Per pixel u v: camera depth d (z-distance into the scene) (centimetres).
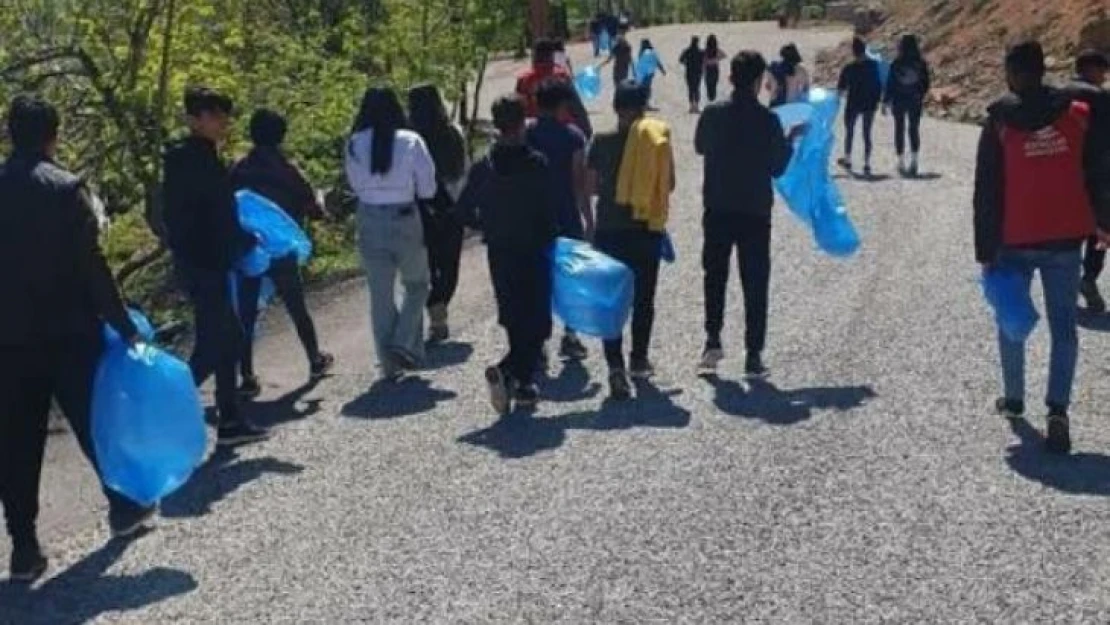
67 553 687
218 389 840
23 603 626
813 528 654
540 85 984
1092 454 753
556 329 1123
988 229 771
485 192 878
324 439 851
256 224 941
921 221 1544
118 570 656
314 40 2064
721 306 948
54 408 1009
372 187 967
